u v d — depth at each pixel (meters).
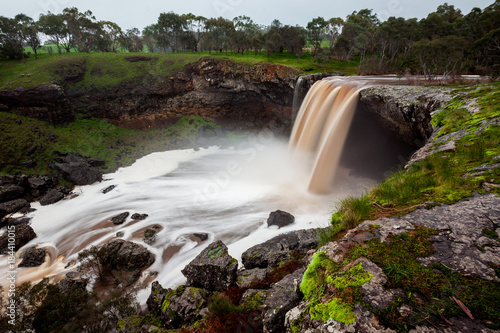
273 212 16.92
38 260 16.00
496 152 5.48
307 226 15.83
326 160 21.56
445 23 52.97
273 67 41.41
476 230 3.46
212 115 48.62
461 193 4.45
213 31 73.06
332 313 2.65
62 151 33.19
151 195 25.25
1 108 34.97
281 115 45.00
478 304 2.44
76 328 9.69
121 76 46.81
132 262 13.81
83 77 45.09
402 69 44.53
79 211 22.53
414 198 4.81
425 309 2.49
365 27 70.00
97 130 41.44
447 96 12.49
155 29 79.12
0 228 20.38
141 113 46.81
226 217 18.98
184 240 16.62
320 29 66.94
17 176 26.25
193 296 8.20
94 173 29.39
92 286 12.88
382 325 2.41
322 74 35.88
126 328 8.43
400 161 19.47
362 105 19.91
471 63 37.06
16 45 53.41
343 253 3.51
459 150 6.23
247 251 11.35
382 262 3.15
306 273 3.59
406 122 15.57
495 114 7.61
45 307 10.38
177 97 48.38
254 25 86.00
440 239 3.40
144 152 38.75
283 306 4.02
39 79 39.03
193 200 22.92
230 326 5.96
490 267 2.84
